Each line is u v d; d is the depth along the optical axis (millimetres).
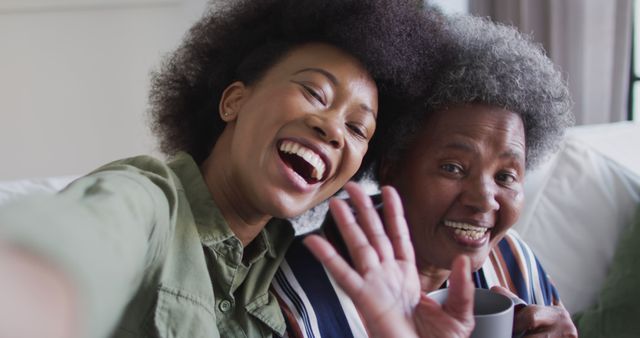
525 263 1062
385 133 920
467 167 875
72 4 2279
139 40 2363
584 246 1320
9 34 2273
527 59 919
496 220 904
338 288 861
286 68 789
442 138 881
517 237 1107
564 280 1304
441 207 881
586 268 1314
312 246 571
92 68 2361
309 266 880
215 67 894
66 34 2318
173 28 2365
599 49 2182
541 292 1060
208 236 753
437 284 961
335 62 786
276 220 882
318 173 758
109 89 2387
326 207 1038
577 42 2205
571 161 1377
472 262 894
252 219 811
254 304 795
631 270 1209
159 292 651
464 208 877
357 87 787
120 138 2432
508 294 915
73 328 352
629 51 2178
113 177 555
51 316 333
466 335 628
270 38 851
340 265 569
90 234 415
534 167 1048
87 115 2395
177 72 939
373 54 789
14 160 2375
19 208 382
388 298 585
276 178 738
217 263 766
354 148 784
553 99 949
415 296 628
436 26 885
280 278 874
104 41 2346
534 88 906
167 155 959
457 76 857
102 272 408
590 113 2209
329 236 910
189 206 741
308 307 838
